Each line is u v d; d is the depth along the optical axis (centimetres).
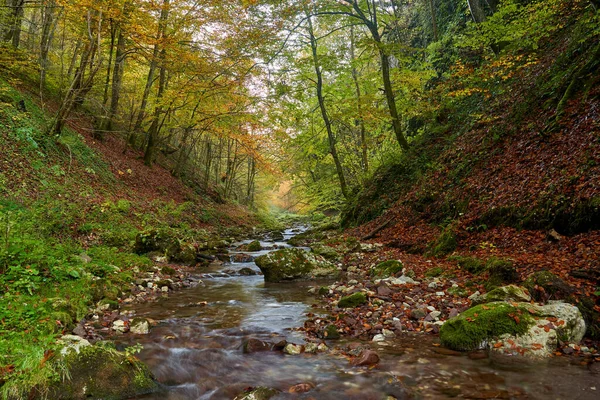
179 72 1759
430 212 1235
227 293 756
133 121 2436
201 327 539
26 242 639
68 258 742
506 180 980
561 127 956
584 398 322
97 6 1246
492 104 1420
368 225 1507
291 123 1944
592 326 448
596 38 1065
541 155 941
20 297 509
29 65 1670
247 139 2109
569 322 434
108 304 607
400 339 474
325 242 1369
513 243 784
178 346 468
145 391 353
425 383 358
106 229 1062
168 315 597
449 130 1650
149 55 1641
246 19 1520
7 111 1254
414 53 2577
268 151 2462
